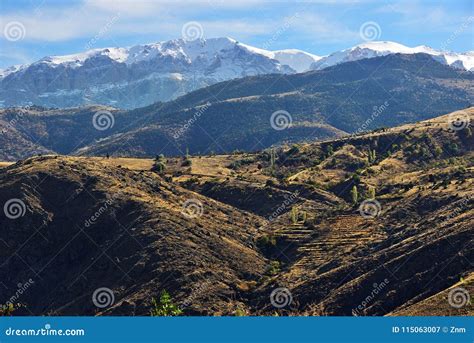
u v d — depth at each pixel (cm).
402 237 11538
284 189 18025
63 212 14462
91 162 16888
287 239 13575
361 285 9719
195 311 10025
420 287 9119
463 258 9112
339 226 13688
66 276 13100
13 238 13838
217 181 18875
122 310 10550
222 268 11888
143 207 14088
